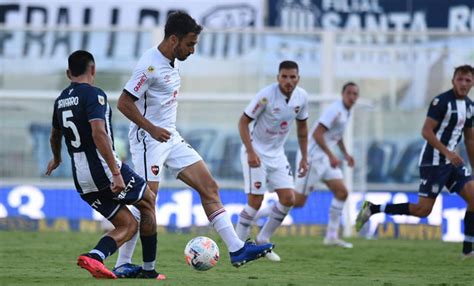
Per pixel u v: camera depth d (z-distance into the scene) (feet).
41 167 170.71
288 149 167.22
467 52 170.91
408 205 111.45
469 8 213.05
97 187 74.23
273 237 156.56
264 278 80.53
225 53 173.99
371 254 117.39
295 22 212.43
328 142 132.67
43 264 94.12
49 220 168.55
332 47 171.32
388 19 213.25
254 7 212.64
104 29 173.68
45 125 171.53
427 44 171.94
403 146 172.14
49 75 175.11
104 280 73.72
